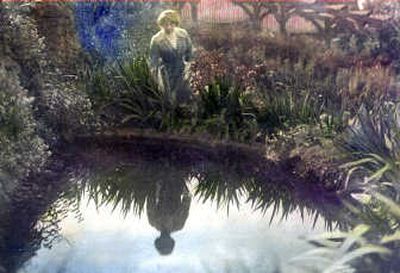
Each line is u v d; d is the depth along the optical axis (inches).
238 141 341.4
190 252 214.4
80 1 405.4
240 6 496.1
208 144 346.0
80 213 254.4
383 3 454.9
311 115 323.9
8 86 256.2
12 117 253.6
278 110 340.8
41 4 362.9
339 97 335.6
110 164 318.0
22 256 210.7
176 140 354.0
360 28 441.4
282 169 297.7
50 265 203.3
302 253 207.3
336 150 268.7
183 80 373.4
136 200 275.6
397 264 169.2
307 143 295.9
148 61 403.2
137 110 370.9
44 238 226.1
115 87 381.7
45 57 333.7
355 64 394.0
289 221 243.3
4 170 245.6
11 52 293.1
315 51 422.3
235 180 302.5
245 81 371.9
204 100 367.2
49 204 261.0
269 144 324.5
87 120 351.3
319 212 250.2
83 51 402.9
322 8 470.0
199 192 287.4
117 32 418.0
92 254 212.7
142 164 322.3
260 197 278.2
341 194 251.3
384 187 203.2
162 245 221.3
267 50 431.2
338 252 185.5
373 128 240.1
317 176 271.4
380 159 214.7
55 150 327.9
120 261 207.0
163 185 295.4
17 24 294.8
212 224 244.2
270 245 217.6
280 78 374.3
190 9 499.2
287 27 482.0
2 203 245.1
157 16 443.2
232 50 420.8
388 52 414.0
